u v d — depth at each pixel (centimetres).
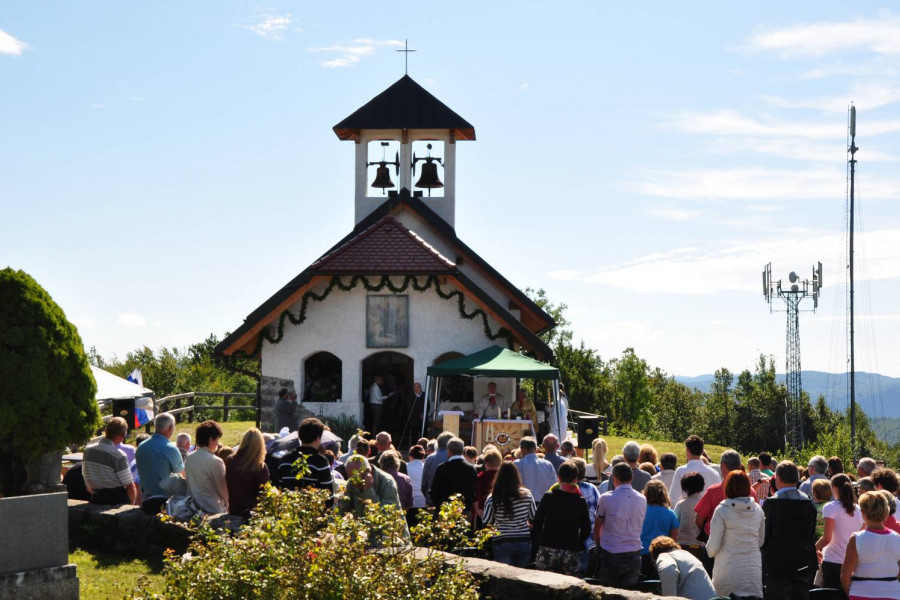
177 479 970
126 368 3881
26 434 859
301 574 550
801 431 5938
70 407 889
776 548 807
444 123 2534
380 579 565
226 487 954
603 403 6919
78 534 1005
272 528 588
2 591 710
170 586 583
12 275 878
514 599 754
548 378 1998
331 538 572
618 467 865
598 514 859
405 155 2566
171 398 2653
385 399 2362
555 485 877
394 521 614
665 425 10275
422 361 2339
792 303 5950
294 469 828
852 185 4528
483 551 967
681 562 742
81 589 815
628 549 848
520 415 2161
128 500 1052
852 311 4669
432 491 1015
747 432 9831
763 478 1208
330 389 2373
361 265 2267
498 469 961
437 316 2339
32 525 734
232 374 4731
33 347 866
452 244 2508
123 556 965
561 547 859
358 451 1062
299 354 2348
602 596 716
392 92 2591
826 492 865
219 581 560
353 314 2347
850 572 750
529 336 2270
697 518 916
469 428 2195
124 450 1194
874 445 9219
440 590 596
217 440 971
